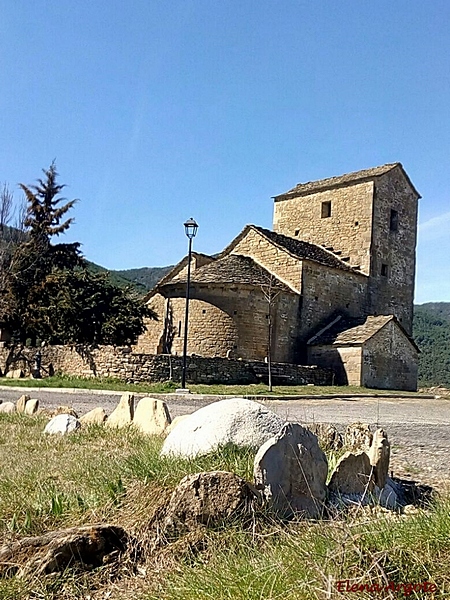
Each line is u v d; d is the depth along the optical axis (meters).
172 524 4.91
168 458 6.32
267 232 37.81
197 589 3.86
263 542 4.65
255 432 6.46
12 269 37.47
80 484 6.49
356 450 6.70
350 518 4.83
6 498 6.00
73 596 4.24
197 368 27.08
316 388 27.62
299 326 34.38
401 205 42.69
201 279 32.28
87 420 12.06
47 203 47.19
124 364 26.69
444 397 28.70
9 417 13.30
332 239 41.88
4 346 32.88
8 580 4.34
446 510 4.28
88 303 34.78
